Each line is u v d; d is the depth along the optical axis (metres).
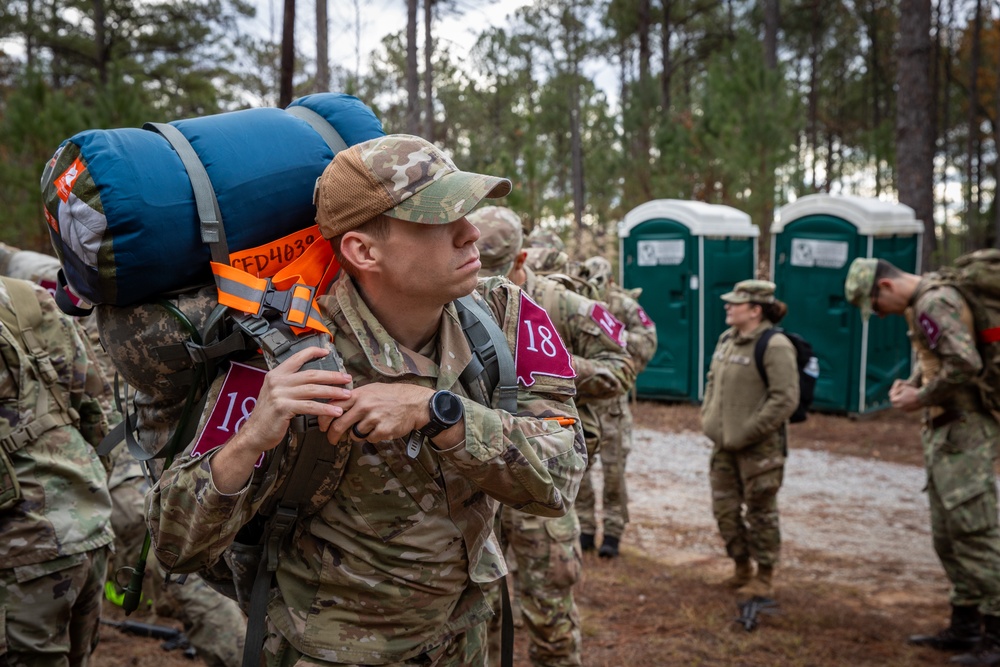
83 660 2.52
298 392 1.31
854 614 4.38
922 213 13.34
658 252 10.53
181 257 1.41
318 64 5.37
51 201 1.42
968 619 3.98
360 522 1.51
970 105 25.92
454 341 1.53
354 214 1.38
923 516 6.35
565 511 1.62
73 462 2.38
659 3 28.50
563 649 3.00
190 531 1.38
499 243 3.18
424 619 1.59
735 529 4.66
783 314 4.56
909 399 4.03
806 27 29.53
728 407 4.50
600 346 3.23
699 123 14.73
